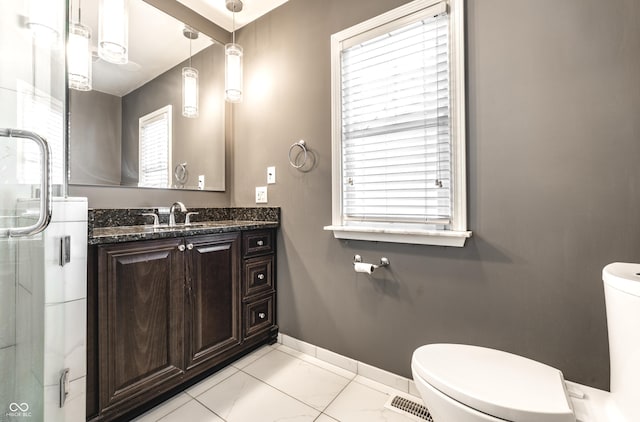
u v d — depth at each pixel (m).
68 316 1.06
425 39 1.45
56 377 1.01
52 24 1.00
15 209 0.86
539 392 0.84
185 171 2.04
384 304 1.60
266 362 1.80
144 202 1.84
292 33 1.96
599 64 1.08
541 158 1.19
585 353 1.12
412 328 1.51
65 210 1.05
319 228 1.85
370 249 1.65
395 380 1.55
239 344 1.78
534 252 1.21
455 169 1.36
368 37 1.62
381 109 1.60
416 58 1.48
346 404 1.42
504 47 1.25
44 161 0.88
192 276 1.53
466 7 1.34
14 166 0.86
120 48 1.52
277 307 2.07
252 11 2.07
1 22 0.83
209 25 2.16
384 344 1.60
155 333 1.36
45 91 0.98
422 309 1.49
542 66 1.18
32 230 0.87
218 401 1.43
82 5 1.55
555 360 1.17
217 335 1.66
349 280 1.73
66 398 1.05
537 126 1.19
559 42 1.15
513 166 1.24
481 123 1.31
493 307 1.30
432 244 1.44
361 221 1.67
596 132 1.09
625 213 1.04
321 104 1.82
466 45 1.34
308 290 1.90
